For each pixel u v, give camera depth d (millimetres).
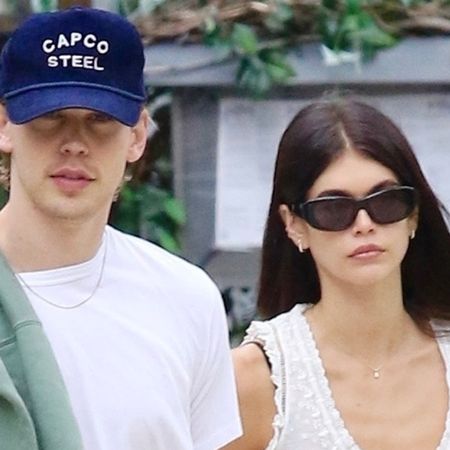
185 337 8648
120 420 8219
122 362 8328
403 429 10078
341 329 10195
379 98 14344
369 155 9930
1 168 8656
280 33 14312
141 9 14406
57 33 8234
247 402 10094
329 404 10062
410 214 10062
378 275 9922
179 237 14617
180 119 14422
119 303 8500
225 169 14438
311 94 14328
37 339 8000
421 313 10484
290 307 10758
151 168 14938
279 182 10273
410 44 14195
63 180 8109
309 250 10469
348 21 14172
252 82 14219
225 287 14594
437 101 14281
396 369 10219
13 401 7715
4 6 15359
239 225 14469
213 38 14258
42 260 8328
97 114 8164
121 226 14812
